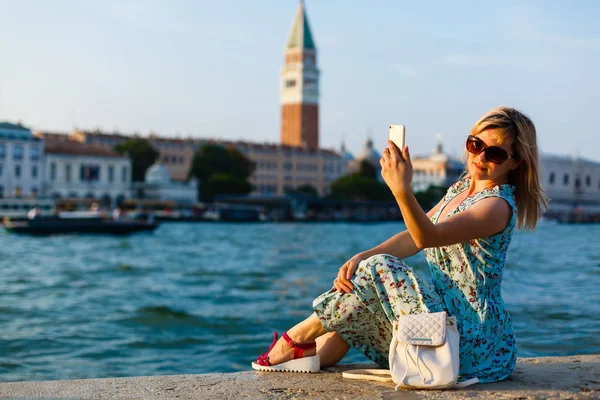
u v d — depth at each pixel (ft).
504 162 19.58
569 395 18.90
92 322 61.36
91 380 21.07
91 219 257.14
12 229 243.81
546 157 615.98
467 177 21.22
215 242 222.48
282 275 110.01
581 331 42.32
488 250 19.53
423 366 19.01
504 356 20.27
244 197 485.56
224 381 20.84
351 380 20.76
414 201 18.19
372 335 20.97
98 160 501.97
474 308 19.89
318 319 21.44
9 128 470.39
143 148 542.57
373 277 19.94
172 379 21.15
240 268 124.26
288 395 19.27
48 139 542.57
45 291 87.56
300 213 499.51
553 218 552.41
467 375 19.76
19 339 52.49
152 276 109.91
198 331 56.29
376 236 279.69
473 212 19.07
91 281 101.35
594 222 565.12
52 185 481.87
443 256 20.16
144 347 49.75
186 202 483.51
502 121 19.49
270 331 56.03
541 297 58.23
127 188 508.53
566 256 115.75
